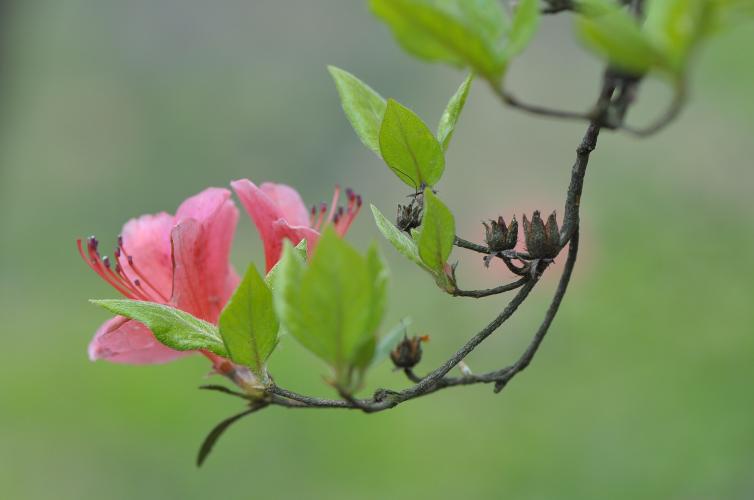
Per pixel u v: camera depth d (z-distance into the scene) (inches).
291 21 1019.9
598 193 298.4
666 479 275.9
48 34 956.6
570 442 304.2
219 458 377.7
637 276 285.1
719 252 280.4
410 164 97.9
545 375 323.9
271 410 382.9
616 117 66.7
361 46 978.1
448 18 62.0
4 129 529.7
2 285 618.2
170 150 956.6
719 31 59.2
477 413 345.7
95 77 999.0
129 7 1039.0
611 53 59.5
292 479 364.5
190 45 1033.5
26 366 432.8
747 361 272.8
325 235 70.1
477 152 539.5
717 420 273.4
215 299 110.5
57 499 378.9
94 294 552.4
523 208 449.7
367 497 343.0
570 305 303.0
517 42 64.3
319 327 72.2
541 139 524.7
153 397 395.9
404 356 111.7
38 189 874.1
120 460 386.3
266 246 107.3
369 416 367.6
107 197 917.8
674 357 281.4
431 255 93.0
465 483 331.6
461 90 99.4
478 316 347.3
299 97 991.0
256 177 965.8
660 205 292.8
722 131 293.3
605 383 295.6
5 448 396.8
